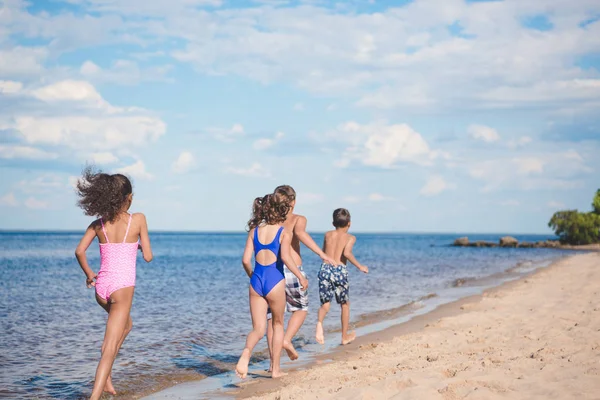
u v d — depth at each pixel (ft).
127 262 16.69
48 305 43.50
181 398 17.72
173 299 47.16
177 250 231.71
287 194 19.35
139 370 21.65
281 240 19.11
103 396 18.15
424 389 15.10
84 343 27.43
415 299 45.44
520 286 52.31
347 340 26.58
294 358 21.98
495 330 26.68
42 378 20.51
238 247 283.79
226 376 20.81
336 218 26.22
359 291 52.39
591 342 22.02
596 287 45.24
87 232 16.74
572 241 263.90
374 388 15.89
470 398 14.32
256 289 19.13
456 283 61.11
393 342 25.26
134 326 32.09
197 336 29.14
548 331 25.23
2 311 39.47
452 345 23.71
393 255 168.66
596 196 270.46
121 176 16.88
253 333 18.65
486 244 298.97
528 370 17.43
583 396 14.38
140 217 17.16
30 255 157.58
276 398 16.16
